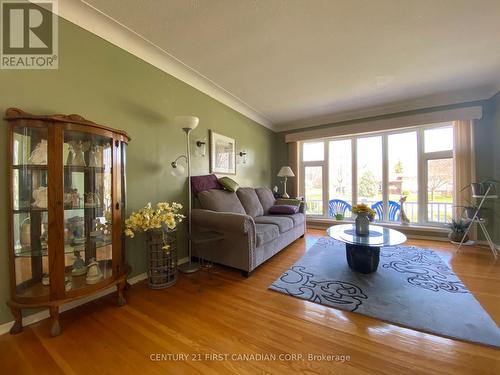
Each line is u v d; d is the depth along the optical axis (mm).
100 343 1330
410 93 3393
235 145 3809
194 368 1145
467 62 2545
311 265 2605
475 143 3330
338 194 4859
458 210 3414
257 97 3533
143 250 2262
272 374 1104
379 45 2225
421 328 1444
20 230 1459
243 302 1808
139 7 1725
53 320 1400
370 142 4508
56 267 1430
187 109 2797
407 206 4117
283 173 4602
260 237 2424
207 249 2539
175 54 2365
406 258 2785
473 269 2418
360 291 1959
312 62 2529
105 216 1759
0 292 1412
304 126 4914
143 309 1709
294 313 1646
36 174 1454
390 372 1108
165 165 2508
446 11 1782
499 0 1671
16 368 1145
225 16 1822
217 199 2809
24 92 1512
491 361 1172
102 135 1642
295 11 1772
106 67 1955
